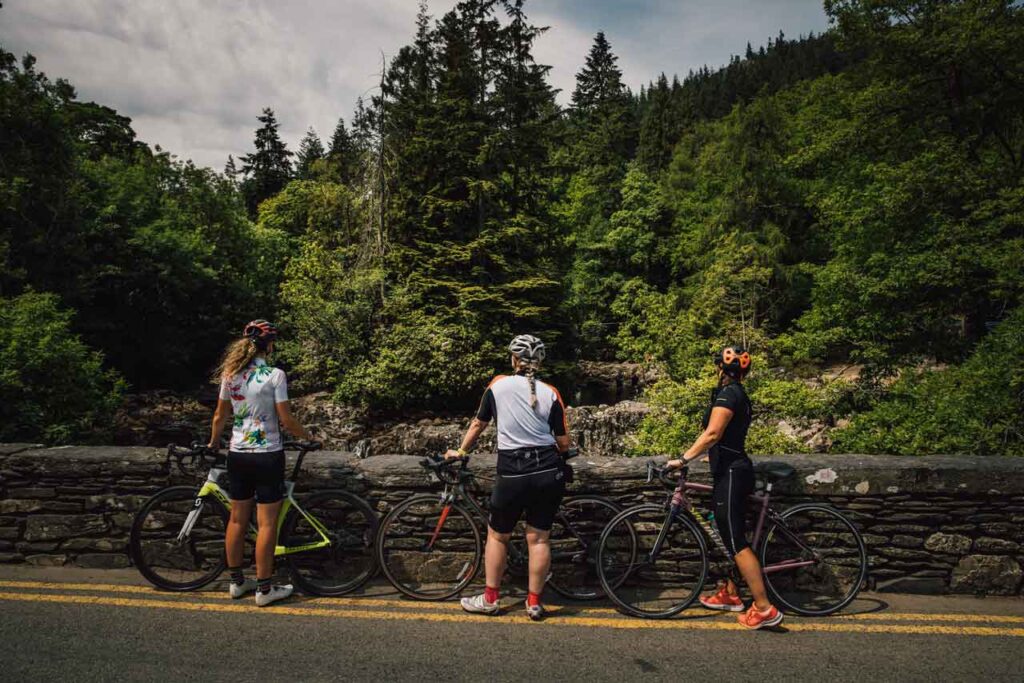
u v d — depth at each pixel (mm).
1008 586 4289
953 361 19984
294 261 31016
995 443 10758
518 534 4426
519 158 30859
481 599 4023
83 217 28891
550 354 31562
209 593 4258
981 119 21781
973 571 4305
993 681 3188
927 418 12148
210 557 4422
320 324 28000
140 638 3551
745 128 40781
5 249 22516
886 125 22797
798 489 4367
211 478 4285
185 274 33094
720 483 3920
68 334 15984
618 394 35750
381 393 26562
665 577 4363
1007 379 11188
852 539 4277
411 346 26844
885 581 4367
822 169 30047
